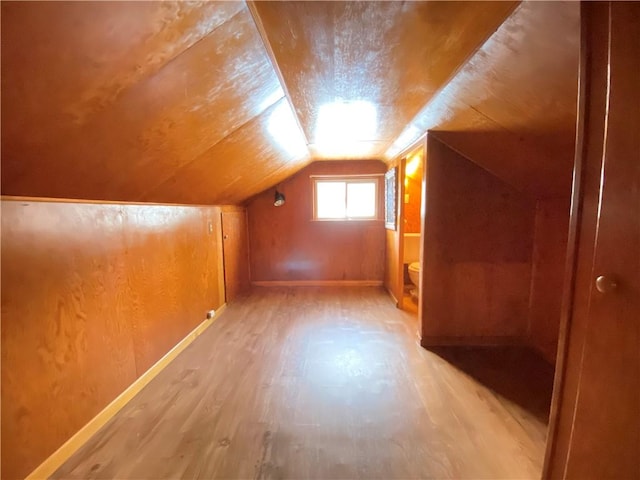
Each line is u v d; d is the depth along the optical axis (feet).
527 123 5.46
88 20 2.54
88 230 5.34
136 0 2.63
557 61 3.77
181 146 5.65
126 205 6.37
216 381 6.95
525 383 6.80
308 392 6.48
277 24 3.79
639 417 2.10
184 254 8.92
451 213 8.45
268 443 5.04
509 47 3.97
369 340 9.14
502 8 3.37
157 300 7.47
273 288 15.42
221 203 11.86
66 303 4.87
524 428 5.37
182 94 4.23
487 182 8.31
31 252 4.29
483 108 5.74
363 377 7.07
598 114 2.42
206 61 3.92
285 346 8.79
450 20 3.65
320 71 5.05
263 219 15.65
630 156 2.10
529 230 8.38
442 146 8.27
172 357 8.05
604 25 2.35
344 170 15.26
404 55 4.49
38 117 3.05
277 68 4.98
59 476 4.44
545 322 7.95
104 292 5.71
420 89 5.77
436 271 8.61
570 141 5.30
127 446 5.00
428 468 4.54
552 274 7.68
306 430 5.34
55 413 4.63
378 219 15.49
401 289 12.17
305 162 14.10
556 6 3.10
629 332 2.14
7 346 3.99
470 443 5.02
